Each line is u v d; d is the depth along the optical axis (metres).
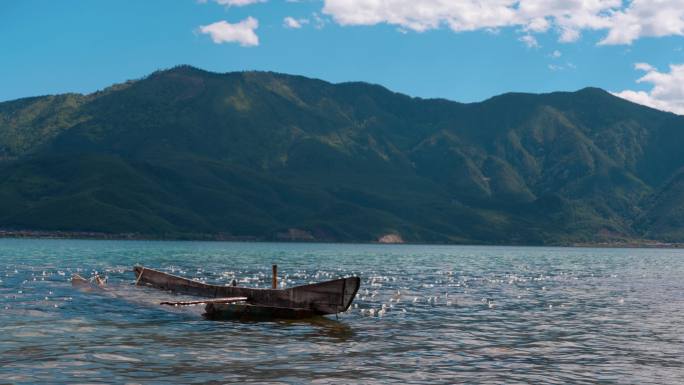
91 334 29.17
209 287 41.47
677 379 22.94
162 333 30.02
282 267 90.12
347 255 161.25
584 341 30.06
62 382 20.83
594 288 61.25
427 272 83.25
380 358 25.38
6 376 21.41
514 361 25.38
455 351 27.08
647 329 33.91
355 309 39.62
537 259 161.62
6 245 189.50
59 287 48.31
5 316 33.38
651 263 143.75
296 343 28.14
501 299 48.03
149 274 48.16
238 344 27.70
